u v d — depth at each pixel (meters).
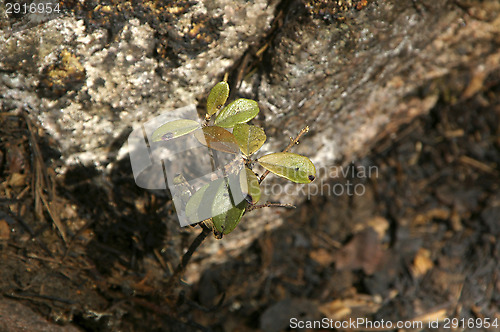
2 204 0.50
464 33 0.56
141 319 0.53
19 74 0.49
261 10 0.50
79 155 0.50
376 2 0.51
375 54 0.53
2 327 0.49
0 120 0.50
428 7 0.53
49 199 0.51
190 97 0.50
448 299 0.58
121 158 0.50
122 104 0.50
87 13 0.49
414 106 0.58
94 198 0.51
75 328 0.51
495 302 0.58
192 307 0.56
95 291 0.52
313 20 0.51
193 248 0.48
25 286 0.50
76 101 0.49
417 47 0.55
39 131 0.50
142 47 0.49
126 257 0.52
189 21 0.49
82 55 0.49
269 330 0.58
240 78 0.51
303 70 0.51
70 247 0.51
